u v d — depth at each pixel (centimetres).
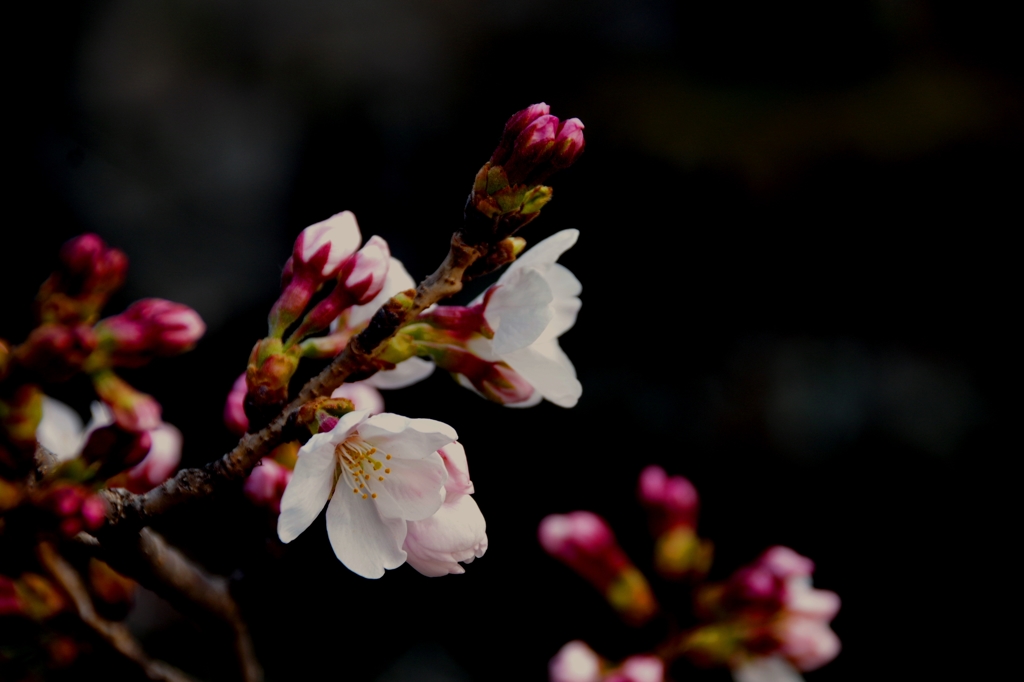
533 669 132
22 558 55
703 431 150
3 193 134
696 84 163
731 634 65
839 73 165
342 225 54
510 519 142
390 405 142
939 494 150
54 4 147
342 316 55
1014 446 151
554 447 146
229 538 103
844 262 157
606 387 151
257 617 108
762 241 156
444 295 52
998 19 169
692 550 66
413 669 125
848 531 148
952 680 140
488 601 135
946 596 145
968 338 158
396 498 52
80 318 54
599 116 157
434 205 154
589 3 167
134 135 147
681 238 155
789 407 153
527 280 54
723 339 155
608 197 154
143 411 54
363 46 158
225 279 144
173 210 145
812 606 65
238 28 157
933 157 155
